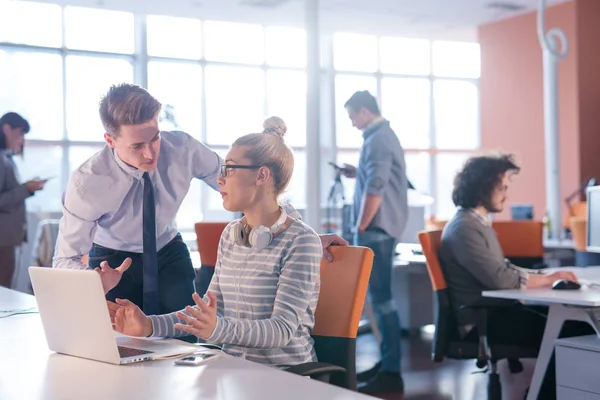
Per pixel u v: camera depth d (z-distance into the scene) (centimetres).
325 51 604
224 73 823
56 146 877
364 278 205
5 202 552
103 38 859
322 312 208
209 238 438
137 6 730
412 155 720
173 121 274
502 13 891
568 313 308
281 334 181
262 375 143
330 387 133
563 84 966
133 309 188
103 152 245
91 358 163
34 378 145
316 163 545
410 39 735
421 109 741
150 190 256
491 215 830
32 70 860
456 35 831
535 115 954
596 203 397
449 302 361
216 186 287
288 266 193
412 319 471
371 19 662
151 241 258
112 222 261
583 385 287
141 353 165
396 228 429
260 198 197
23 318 228
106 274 189
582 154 969
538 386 317
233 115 801
